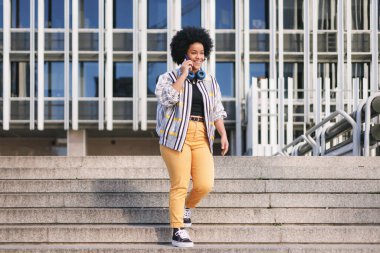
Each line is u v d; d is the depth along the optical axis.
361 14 23.66
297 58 23.84
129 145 26.23
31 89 23.28
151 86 23.81
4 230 5.29
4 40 23.36
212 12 23.59
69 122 23.61
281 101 16.88
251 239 5.27
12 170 6.68
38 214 5.68
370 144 8.70
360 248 4.88
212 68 23.48
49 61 23.92
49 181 6.25
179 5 23.62
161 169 6.62
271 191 6.13
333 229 5.29
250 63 24.05
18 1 23.83
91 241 5.28
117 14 23.91
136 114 23.36
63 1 23.91
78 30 23.56
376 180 6.15
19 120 23.48
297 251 4.85
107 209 5.73
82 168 6.69
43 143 26.19
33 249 4.85
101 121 23.36
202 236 5.27
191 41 4.95
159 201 5.92
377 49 22.23
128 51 23.67
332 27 23.77
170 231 5.28
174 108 4.92
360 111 8.52
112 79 23.78
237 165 7.24
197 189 5.01
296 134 22.98
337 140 12.88
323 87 23.33
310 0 23.64
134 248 4.86
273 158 7.23
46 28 23.67
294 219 5.67
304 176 6.50
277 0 24.06
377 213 5.68
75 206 5.94
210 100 4.98
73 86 23.34
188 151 4.95
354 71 23.38
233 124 23.88
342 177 6.47
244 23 23.39
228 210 5.66
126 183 6.20
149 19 23.84
